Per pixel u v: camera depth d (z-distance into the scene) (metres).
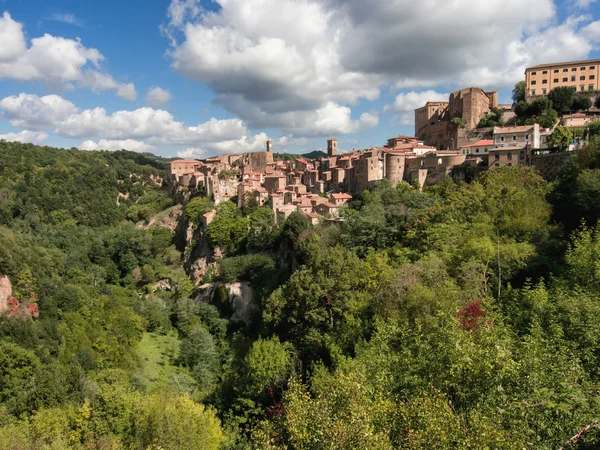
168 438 39.78
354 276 57.06
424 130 146.62
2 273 85.44
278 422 30.02
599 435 17.48
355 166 118.44
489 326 27.47
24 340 72.94
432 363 25.36
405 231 71.81
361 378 26.27
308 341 52.78
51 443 42.47
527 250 49.75
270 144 176.25
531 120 111.69
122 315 91.75
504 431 18.25
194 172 169.12
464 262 48.97
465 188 75.88
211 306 95.94
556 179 71.62
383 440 20.03
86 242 143.88
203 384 70.31
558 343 27.17
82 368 69.06
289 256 92.56
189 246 128.38
